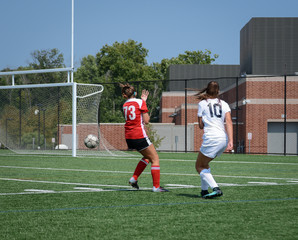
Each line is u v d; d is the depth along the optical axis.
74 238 7.18
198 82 115.12
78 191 13.27
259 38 98.12
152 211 9.70
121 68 122.31
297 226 8.12
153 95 125.56
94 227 8.02
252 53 98.19
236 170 22.83
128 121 12.99
